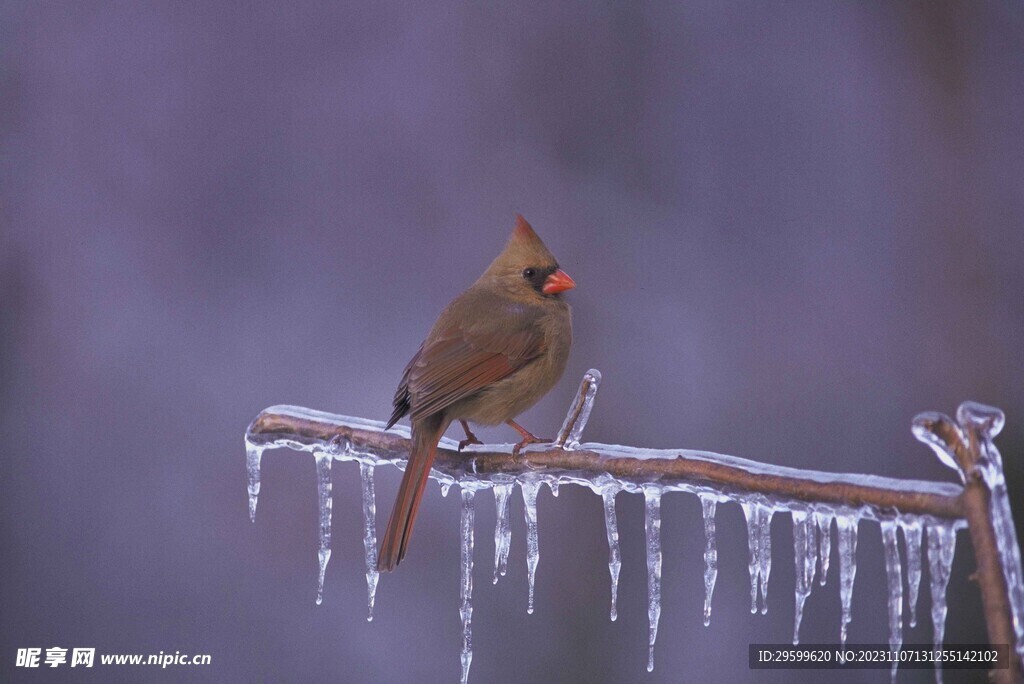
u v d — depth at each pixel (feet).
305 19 50.49
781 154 47.44
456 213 47.85
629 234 46.83
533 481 22.72
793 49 48.78
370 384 45.11
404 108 49.49
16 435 43.52
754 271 45.78
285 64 49.93
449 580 40.75
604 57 49.55
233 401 44.55
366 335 46.06
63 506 42.68
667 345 44.47
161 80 49.11
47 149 47.73
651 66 49.26
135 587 41.75
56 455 43.29
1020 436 41.45
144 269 46.57
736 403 43.32
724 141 47.91
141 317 45.73
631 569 40.47
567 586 40.60
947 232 45.32
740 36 49.21
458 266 47.01
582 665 39.58
